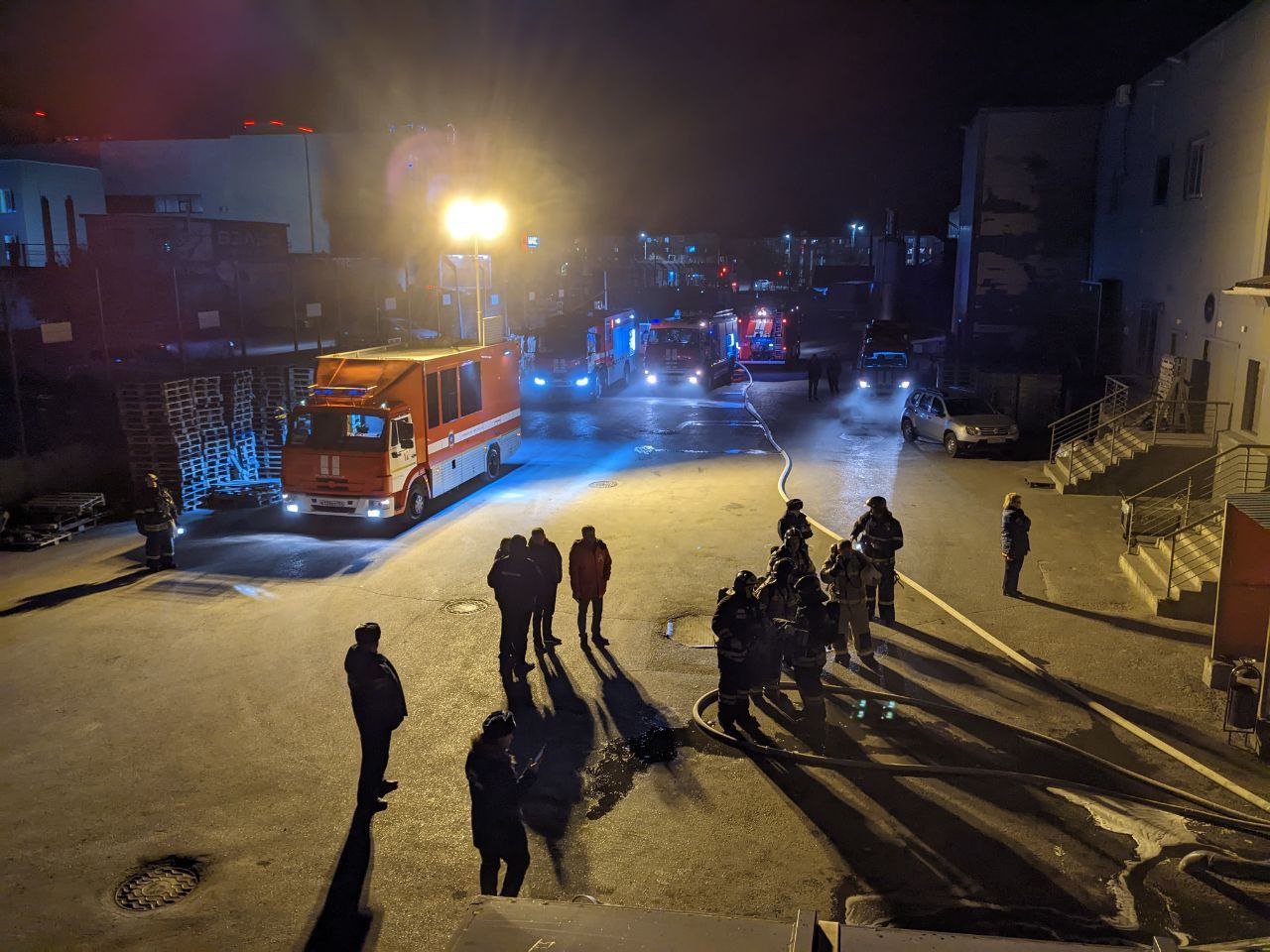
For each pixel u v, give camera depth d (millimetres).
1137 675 10773
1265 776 8570
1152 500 16906
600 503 19125
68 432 19984
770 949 3799
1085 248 34438
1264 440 16344
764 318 45812
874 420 29797
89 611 13016
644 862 7277
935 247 69562
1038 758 8953
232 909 6734
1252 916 6594
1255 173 17734
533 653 11539
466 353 19797
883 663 11211
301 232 46219
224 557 15594
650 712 9914
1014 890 6918
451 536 16750
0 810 8047
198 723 9648
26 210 39062
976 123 34781
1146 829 7719
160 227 30656
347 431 16781
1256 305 17172
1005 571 13586
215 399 19891
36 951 6289
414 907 6754
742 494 19781
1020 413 27359
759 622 9500
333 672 10914
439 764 8844
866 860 7301
